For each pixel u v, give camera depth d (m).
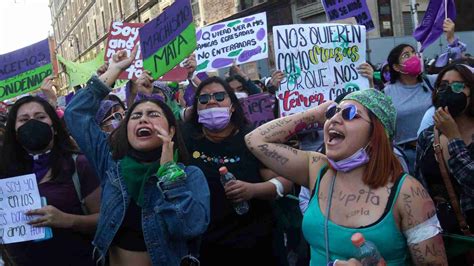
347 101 2.11
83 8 51.06
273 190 3.10
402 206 1.97
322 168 2.27
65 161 2.80
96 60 9.52
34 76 5.94
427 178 2.92
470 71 2.80
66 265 2.77
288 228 3.46
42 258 2.75
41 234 2.65
